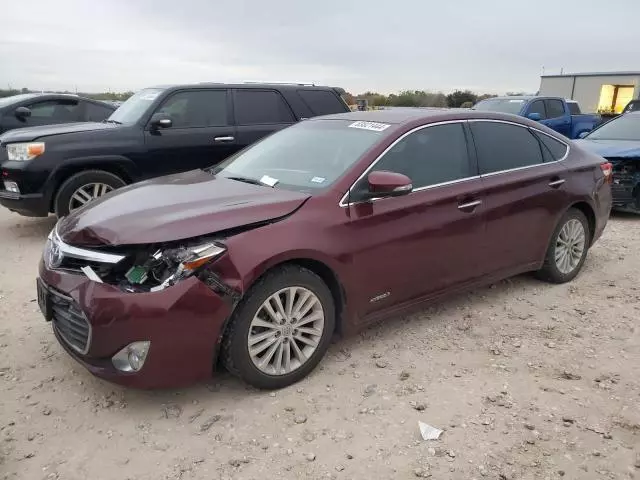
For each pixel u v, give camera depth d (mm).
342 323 3844
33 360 3930
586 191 5449
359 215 3803
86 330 3178
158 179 4500
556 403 3498
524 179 4875
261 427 3229
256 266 3293
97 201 3945
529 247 5039
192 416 3324
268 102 8445
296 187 3951
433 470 2900
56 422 3250
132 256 3203
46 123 10617
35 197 6762
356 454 3014
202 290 3166
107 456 2979
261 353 3494
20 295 5133
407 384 3695
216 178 4391
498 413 3389
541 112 15180
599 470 2914
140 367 3146
